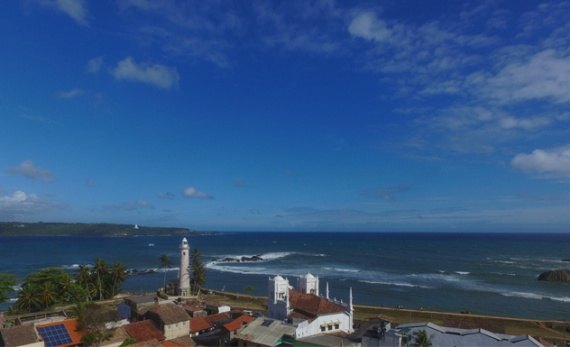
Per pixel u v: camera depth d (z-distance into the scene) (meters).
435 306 118.00
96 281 112.38
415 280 161.88
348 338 53.44
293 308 66.94
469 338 46.59
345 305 66.81
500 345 45.47
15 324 67.88
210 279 166.75
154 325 66.62
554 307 117.56
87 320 63.56
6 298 90.94
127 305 80.88
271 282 70.81
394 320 95.12
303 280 79.62
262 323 60.44
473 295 132.75
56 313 76.75
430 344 47.56
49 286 91.88
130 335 62.12
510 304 120.88
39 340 55.56
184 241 122.50
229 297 120.06
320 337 54.69
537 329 89.25
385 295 132.25
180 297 115.38
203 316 77.94
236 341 58.38
